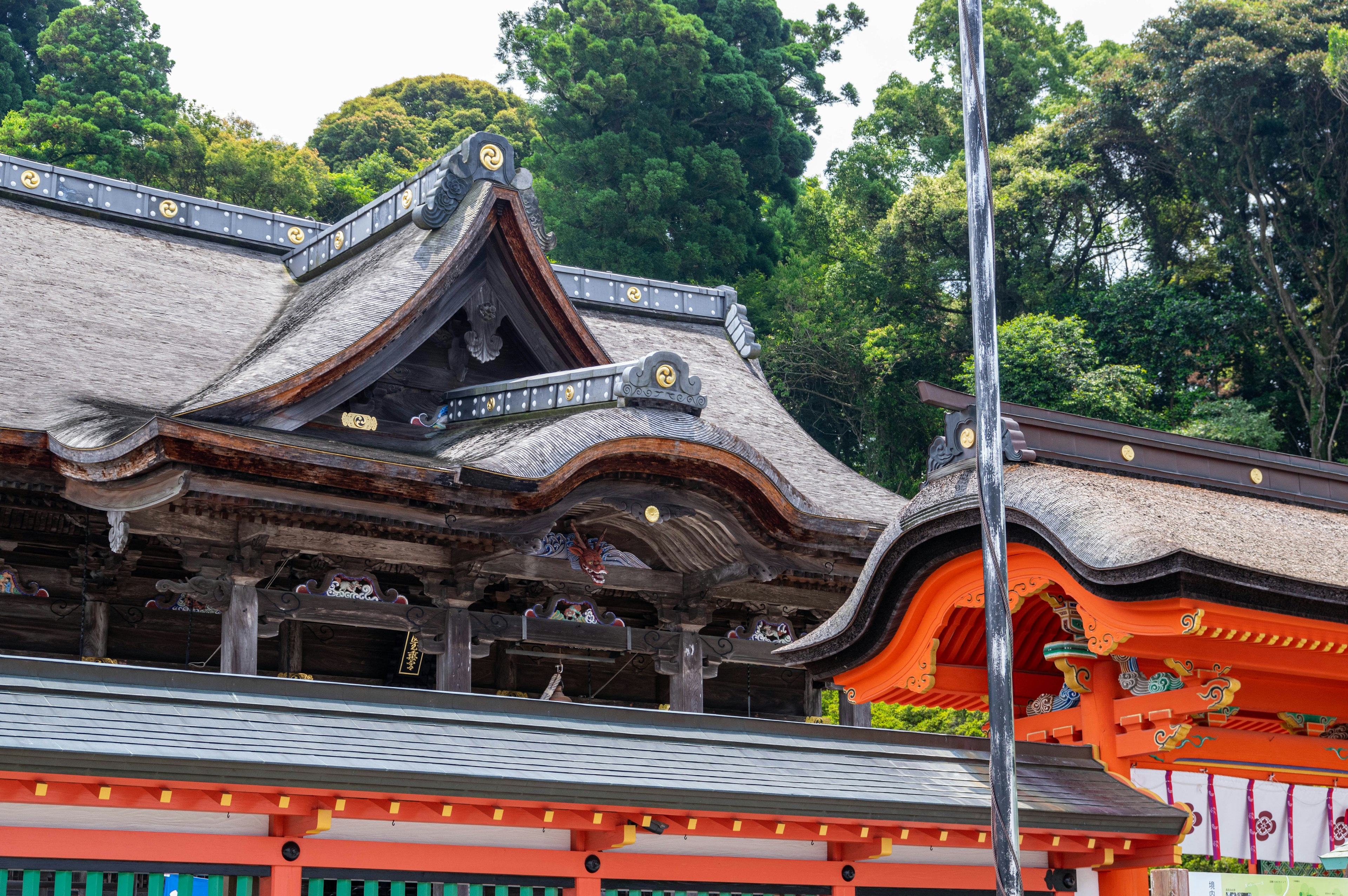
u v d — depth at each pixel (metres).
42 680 10.04
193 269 22.36
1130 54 55.06
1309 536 14.23
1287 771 14.64
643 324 26.48
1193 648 12.45
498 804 10.77
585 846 11.87
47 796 9.37
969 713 38.44
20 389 16.80
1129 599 11.88
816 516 17.70
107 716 9.78
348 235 21.70
